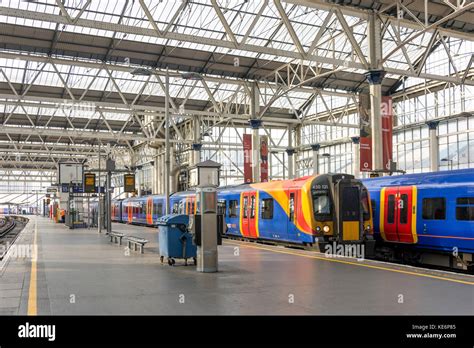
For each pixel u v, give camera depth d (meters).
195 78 24.64
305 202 18.97
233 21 31.73
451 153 39.97
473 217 15.88
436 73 40.88
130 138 44.31
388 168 28.19
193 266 13.87
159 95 43.75
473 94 37.78
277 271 12.59
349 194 18.14
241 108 48.12
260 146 40.28
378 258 20.34
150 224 44.16
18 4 27.95
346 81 42.16
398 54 39.44
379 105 28.06
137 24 30.80
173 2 29.44
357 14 27.89
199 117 47.75
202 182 14.40
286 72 39.38
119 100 43.31
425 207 17.73
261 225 22.91
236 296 9.33
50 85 40.31
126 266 14.00
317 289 9.96
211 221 12.66
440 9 28.70
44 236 29.41
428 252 17.92
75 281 11.24
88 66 33.47
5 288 10.36
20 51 31.81
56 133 42.47
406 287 10.05
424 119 42.59
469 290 9.66
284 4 31.09
